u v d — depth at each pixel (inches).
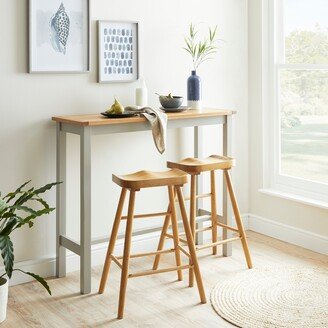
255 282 158.2
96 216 170.7
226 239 171.2
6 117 155.6
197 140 181.6
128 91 172.2
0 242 134.9
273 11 188.5
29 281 161.5
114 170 172.6
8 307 147.0
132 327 137.6
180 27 179.6
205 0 183.9
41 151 160.9
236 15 191.0
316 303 147.0
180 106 172.4
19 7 154.7
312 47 180.2
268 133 193.6
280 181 192.1
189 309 145.3
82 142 150.1
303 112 183.8
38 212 141.5
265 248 182.4
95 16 165.6
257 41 191.2
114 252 173.5
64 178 161.2
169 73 179.2
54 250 165.5
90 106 166.9
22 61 156.4
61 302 149.3
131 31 171.2
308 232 181.5
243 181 198.2
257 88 192.9
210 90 188.1
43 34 157.9
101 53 166.6
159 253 149.6
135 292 154.0
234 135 194.7
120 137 172.7
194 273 150.7
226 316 141.2
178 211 183.5
